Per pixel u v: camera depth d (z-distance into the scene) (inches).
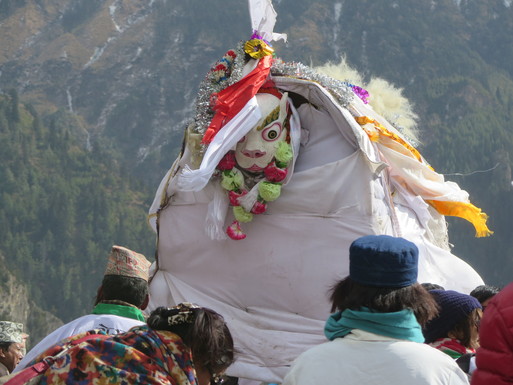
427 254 543.5
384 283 274.2
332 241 499.2
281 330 501.7
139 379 282.5
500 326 241.1
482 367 246.1
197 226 520.7
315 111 510.9
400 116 602.2
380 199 504.4
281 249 502.9
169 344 292.0
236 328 507.2
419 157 560.4
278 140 498.6
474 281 546.3
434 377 262.7
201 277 524.7
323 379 269.0
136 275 370.3
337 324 281.0
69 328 361.4
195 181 473.7
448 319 362.3
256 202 497.7
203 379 303.6
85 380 282.5
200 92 518.3
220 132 487.2
